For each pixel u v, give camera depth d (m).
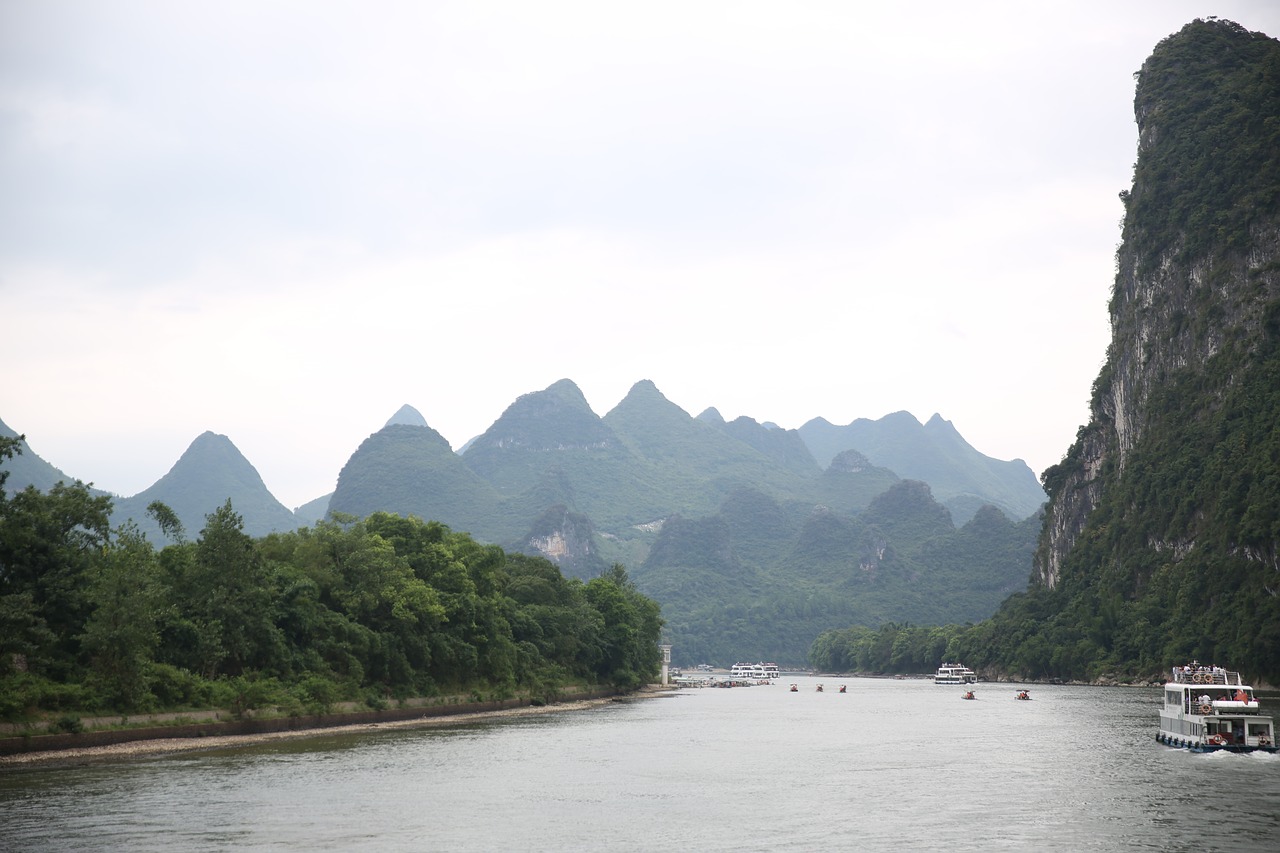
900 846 61.78
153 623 106.06
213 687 111.81
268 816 68.75
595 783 85.75
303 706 121.50
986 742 121.44
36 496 104.62
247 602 121.44
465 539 190.62
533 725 143.75
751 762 101.06
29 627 94.06
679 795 79.75
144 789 77.44
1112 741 119.19
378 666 143.00
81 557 104.56
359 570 143.25
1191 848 61.09
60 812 68.75
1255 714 108.69
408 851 60.03
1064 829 66.44
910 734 134.12
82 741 94.31
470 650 160.25
